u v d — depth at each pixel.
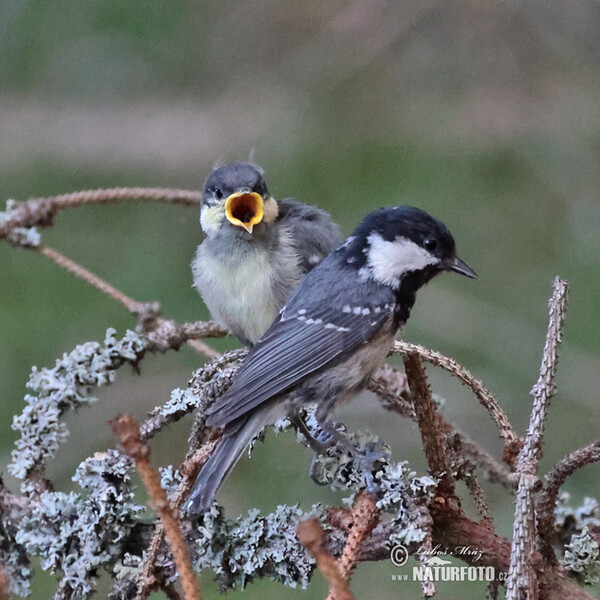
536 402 4.07
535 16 14.34
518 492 3.88
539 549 4.37
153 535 4.55
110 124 15.06
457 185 13.10
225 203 7.16
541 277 12.05
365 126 13.98
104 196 6.18
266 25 15.14
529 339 11.30
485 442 10.23
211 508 4.64
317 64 14.62
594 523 4.68
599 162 13.16
